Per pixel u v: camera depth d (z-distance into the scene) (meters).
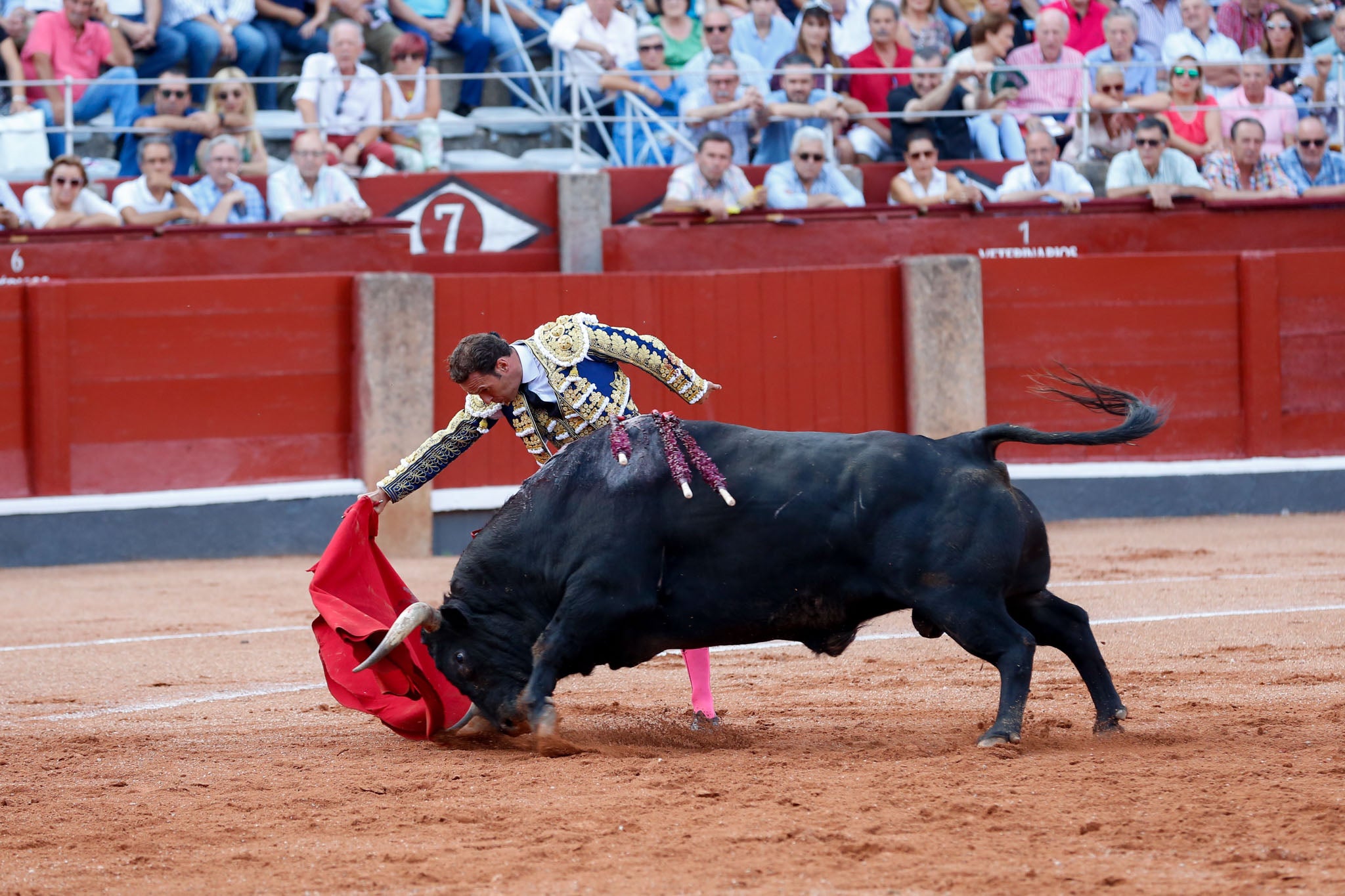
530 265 36.16
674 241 35.41
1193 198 36.81
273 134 37.09
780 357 35.19
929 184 36.06
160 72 36.19
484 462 33.94
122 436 32.78
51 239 32.84
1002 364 36.12
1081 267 36.16
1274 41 39.50
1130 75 38.75
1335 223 37.38
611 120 36.78
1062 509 35.62
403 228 35.41
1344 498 36.53
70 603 25.75
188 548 32.53
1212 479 36.06
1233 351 36.66
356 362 33.53
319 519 33.12
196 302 33.06
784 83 36.22
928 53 36.72
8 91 35.38
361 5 37.91
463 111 39.78
